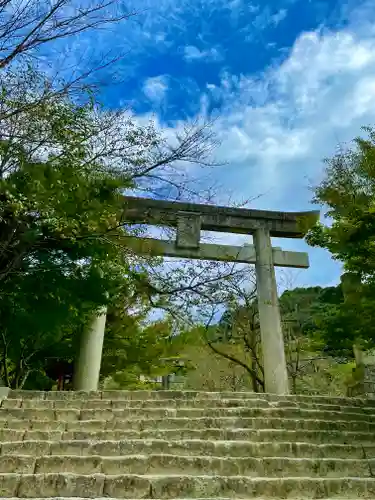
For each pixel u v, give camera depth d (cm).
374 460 673
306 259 1752
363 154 1277
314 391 2202
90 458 637
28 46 697
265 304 1622
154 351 1775
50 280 1051
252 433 772
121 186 921
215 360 2403
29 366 1538
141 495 561
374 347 1402
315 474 649
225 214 1712
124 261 1112
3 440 736
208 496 566
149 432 762
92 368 1398
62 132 822
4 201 808
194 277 1213
